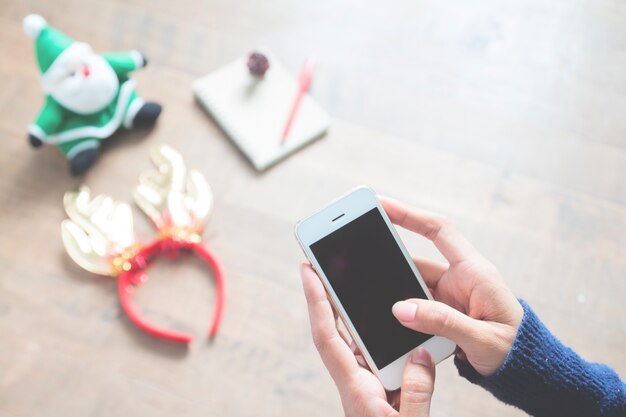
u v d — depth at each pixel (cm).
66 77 95
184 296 97
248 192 102
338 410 91
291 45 111
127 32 111
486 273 71
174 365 93
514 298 70
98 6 112
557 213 101
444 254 75
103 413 91
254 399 92
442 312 65
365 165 104
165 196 101
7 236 100
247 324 95
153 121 104
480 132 106
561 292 96
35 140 97
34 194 102
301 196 102
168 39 111
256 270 98
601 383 68
